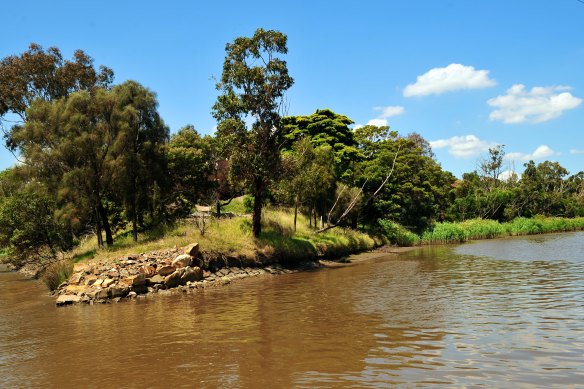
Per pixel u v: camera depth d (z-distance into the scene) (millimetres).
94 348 11703
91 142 27984
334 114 48938
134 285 21141
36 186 28562
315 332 11977
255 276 26328
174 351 10891
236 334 12273
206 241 27000
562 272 21844
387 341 10727
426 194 50875
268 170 29875
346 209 43062
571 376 7930
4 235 32500
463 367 8602
